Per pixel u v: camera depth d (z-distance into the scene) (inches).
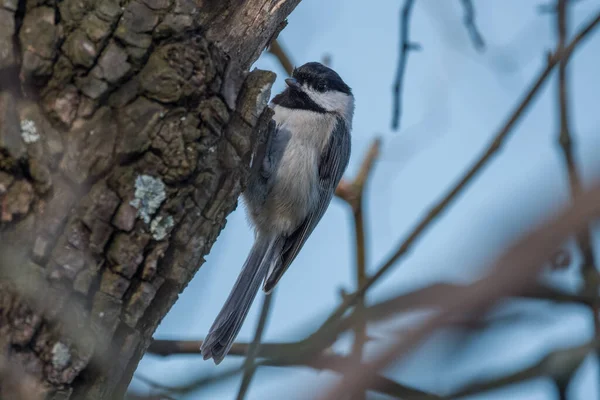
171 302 200.5
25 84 186.2
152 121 194.5
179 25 199.9
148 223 192.9
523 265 82.3
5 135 179.3
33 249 177.8
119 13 195.3
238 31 238.1
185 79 199.0
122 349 188.9
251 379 199.2
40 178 181.3
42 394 174.1
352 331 187.9
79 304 181.9
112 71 192.1
